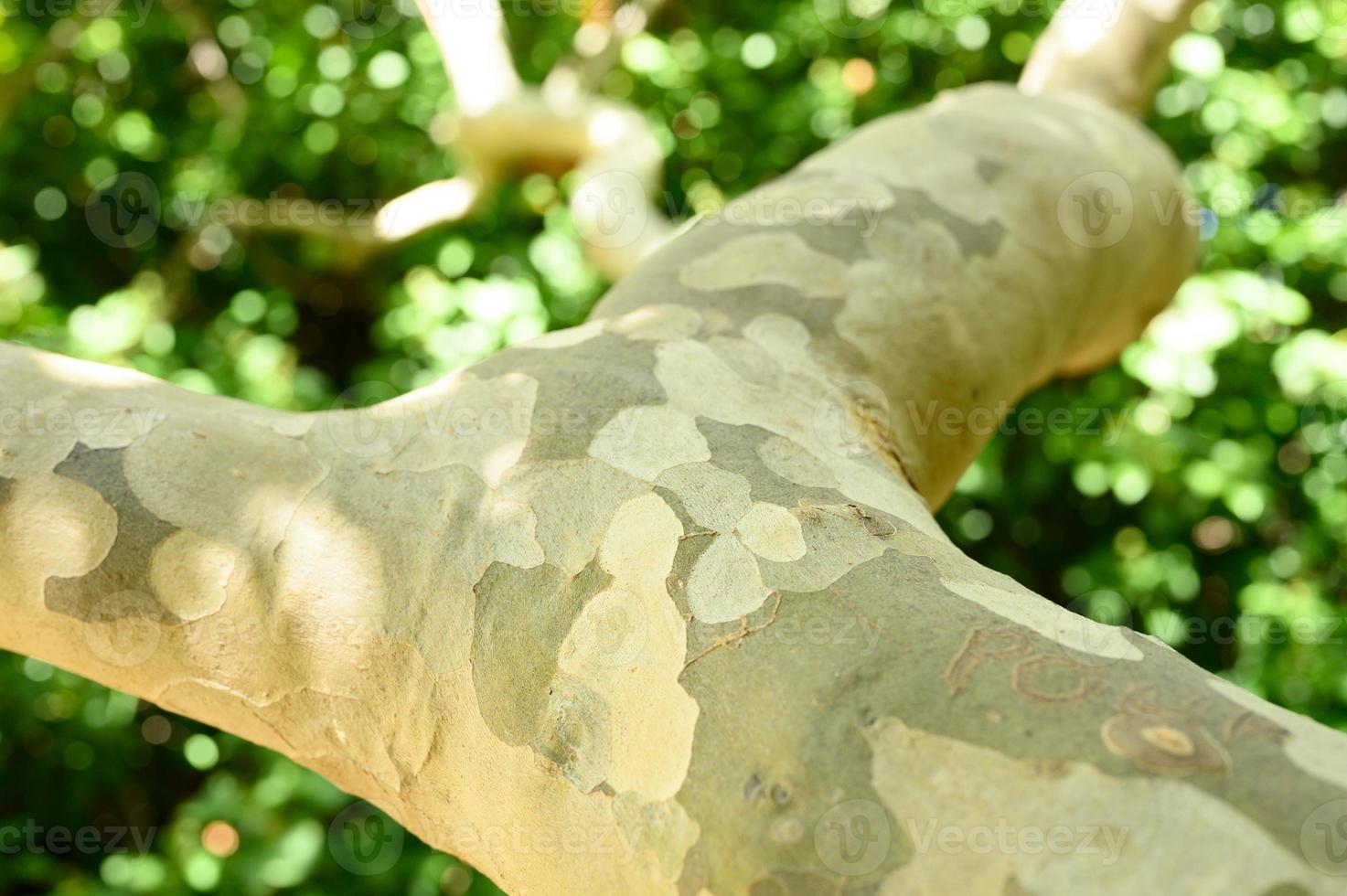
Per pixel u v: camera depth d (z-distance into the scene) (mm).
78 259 3037
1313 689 2305
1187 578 2463
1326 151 2809
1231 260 2469
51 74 2887
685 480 1022
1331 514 2414
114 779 2605
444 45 2334
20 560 1059
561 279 2533
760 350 1158
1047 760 883
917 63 2770
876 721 913
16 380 1095
